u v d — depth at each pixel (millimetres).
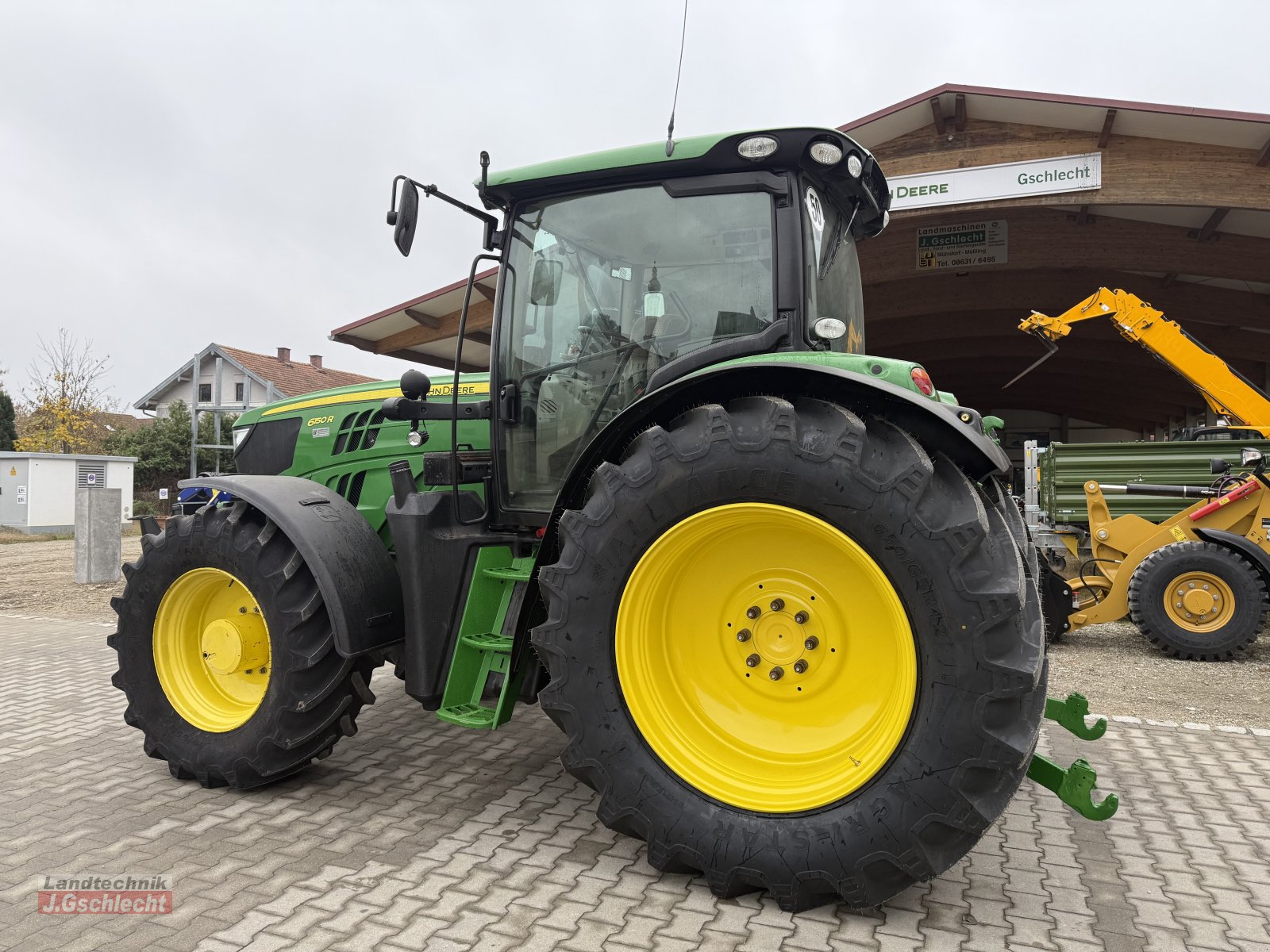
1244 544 6078
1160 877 2652
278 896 2482
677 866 2527
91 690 5098
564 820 3055
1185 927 2348
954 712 2221
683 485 2477
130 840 2877
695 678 2711
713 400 2705
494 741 4031
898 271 11234
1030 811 3186
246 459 4406
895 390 2414
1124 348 16047
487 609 3109
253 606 3436
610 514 2551
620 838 2904
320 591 3154
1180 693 5121
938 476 2393
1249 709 4734
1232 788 3438
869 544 2322
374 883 2562
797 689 2605
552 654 2594
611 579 2551
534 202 3252
